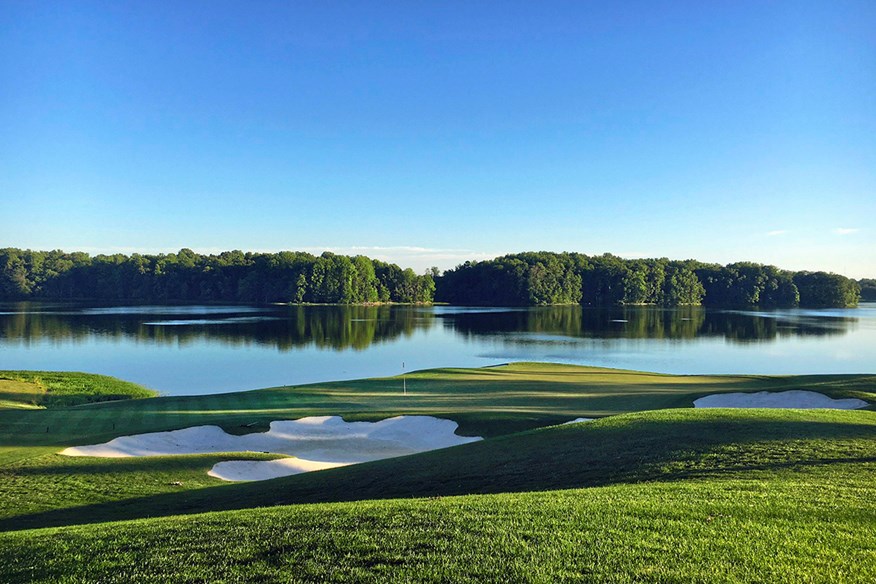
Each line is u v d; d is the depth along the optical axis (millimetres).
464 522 10578
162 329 91938
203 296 179250
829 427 17453
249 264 181500
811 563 8297
